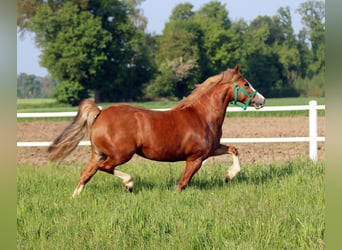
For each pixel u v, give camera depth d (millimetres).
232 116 40000
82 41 93562
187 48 117688
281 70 126938
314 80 123625
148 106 68625
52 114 14266
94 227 7102
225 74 10016
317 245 6207
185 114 9586
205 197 8766
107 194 9250
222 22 130750
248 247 6059
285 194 8695
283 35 132500
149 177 11016
